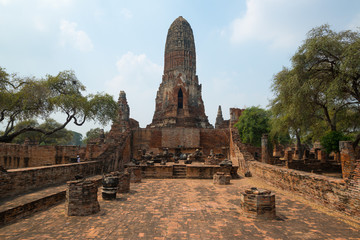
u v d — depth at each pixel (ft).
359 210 21.45
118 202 29.19
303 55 52.95
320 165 70.38
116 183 31.17
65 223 21.39
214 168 52.54
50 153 89.25
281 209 25.54
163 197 32.22
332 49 48.42
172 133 101.24
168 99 176.86
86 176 51.11
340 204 23.82
